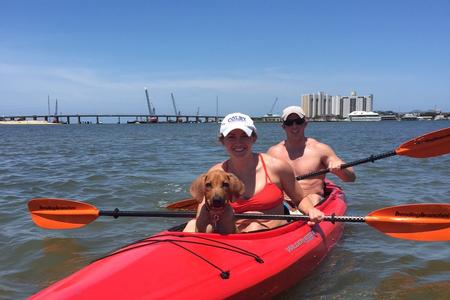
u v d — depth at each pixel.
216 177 2.02
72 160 8.29
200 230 2.14
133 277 1.69
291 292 2.14
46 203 2.72
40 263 2.58
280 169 2.30
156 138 18.34
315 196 3.05
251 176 2.27
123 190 4.84
